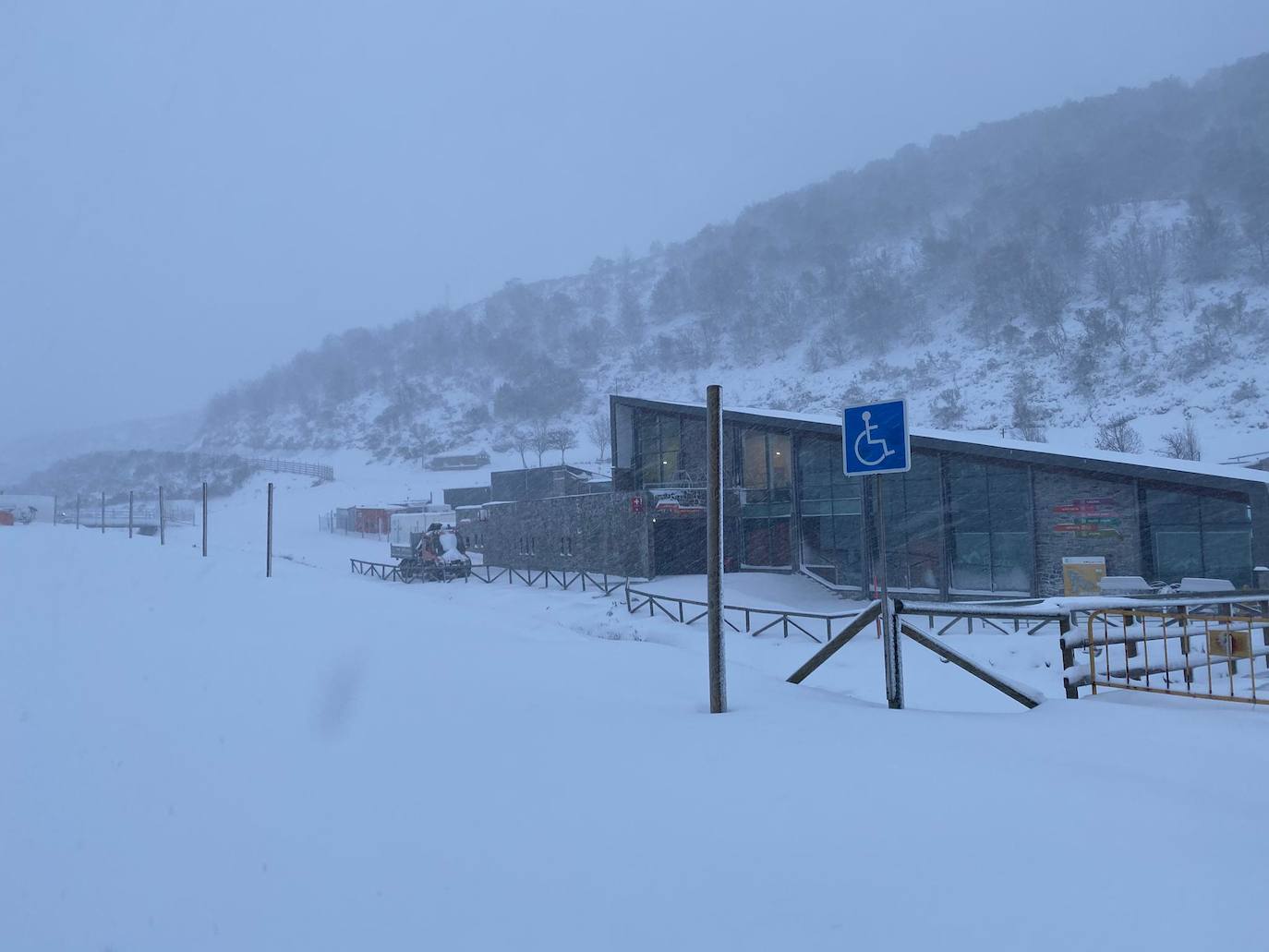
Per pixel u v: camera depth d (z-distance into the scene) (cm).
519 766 611
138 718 762
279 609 1723
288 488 10969
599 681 1010
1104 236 13500
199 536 7200
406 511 7056
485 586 3869
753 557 3584
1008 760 602
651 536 3491
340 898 396
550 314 19938
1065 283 12212
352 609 1808
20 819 508
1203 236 11375
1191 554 2386
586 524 3816
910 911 358
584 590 3369
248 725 741
